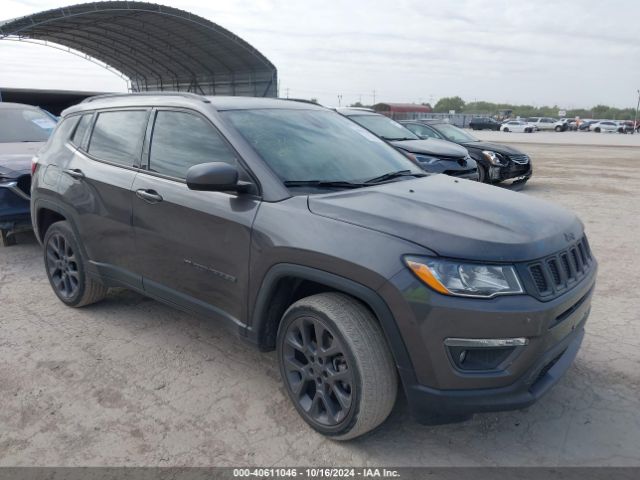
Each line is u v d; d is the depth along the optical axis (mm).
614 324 4301
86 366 3621
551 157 20875
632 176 14203
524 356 2455
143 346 3914
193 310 3467
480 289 2404
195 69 35719
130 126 3951
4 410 3123
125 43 31172
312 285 3021
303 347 2887
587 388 3359
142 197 3598
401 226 2582
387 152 3984
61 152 4492
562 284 2654
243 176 3115
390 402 2666
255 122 3479
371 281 2502
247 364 3662
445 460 2725
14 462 2689
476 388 2457
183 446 2814
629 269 5730
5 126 7410
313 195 2959
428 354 2443
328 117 4086
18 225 6156
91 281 4355
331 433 2803
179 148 3533
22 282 5281
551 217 2984
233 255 3072
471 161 9406
